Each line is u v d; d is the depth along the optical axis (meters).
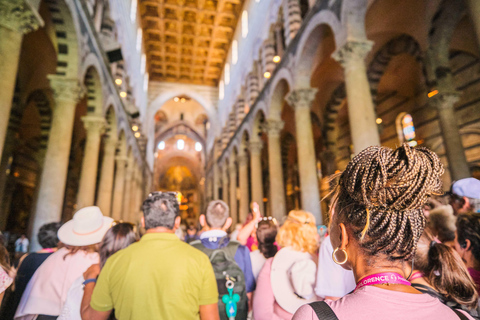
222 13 25.66
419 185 0.81
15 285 2.63
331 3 9.97
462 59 12.58
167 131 43.06
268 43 17.45
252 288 2.58
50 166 9.13
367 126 8.11
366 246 0.86
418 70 14.28
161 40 29.42
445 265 1.63
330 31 11.34
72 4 9.23
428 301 0.81
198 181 48.66
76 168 22.03
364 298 0.80
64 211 19.84
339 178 1.03
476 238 1.87
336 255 0.99
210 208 2.66
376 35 12.73
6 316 2.54
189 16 26.73
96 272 2.13
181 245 1.92
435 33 10.72
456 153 9.90
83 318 1.88
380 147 0.94
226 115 30.22
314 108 18.94
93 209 2.62
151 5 25.44
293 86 13.05
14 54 6.33
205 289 1.84
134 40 22.84
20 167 19.55
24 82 13.90
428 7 10.63
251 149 19.44
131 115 20.78
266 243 2.92
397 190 0.82
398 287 0.83
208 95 35.44
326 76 16.27
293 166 26.14
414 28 11.41
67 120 9.59
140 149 30.16
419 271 1.79
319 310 0.80
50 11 9.06
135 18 23.11
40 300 2.27
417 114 14.97
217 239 2.49
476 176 12.64
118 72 17.72
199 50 31.02
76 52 9.89
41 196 8.95
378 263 0.87
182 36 28.80
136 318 1.66
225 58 31.45
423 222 0.88
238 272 2.27
